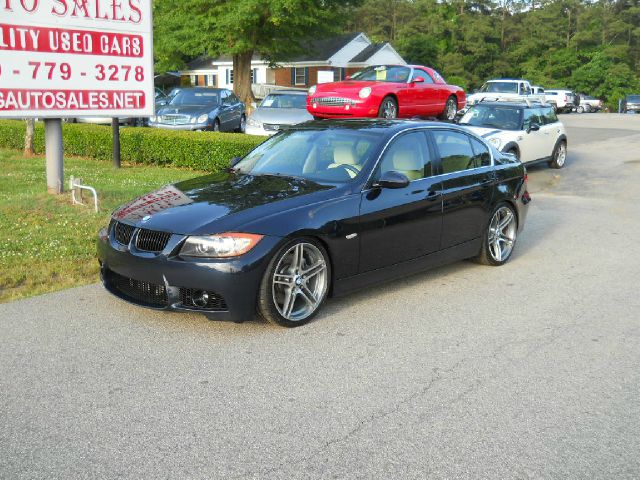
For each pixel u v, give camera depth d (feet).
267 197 17.61
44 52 29.99
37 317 17.72
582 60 244.63
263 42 109.09
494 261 23.97
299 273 16.99
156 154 49.19
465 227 22.27
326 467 10.89
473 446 11.63
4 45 28.78
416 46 200.75
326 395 13.51
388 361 15.30
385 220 18.94
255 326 17.33
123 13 32.37
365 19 309.83
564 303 19.95
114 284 17.93
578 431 12.24
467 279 22.40
